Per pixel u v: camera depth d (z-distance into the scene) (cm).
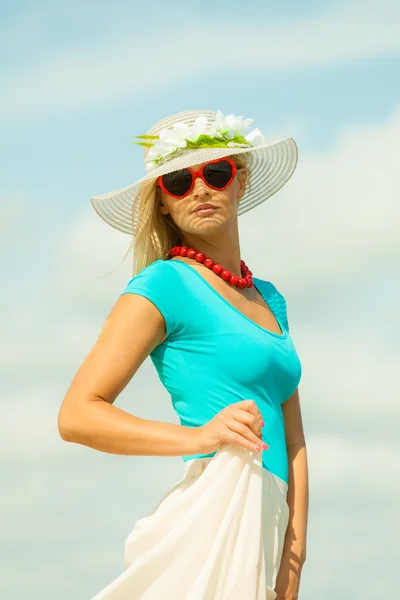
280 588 354
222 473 334
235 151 379
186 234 388
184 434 334
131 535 346
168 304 353
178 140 390
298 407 390
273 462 356
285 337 373
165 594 327
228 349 352
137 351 347
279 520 354
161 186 379
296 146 425
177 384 358
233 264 388
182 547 330
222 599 325
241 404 330
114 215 415
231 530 329
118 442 334
